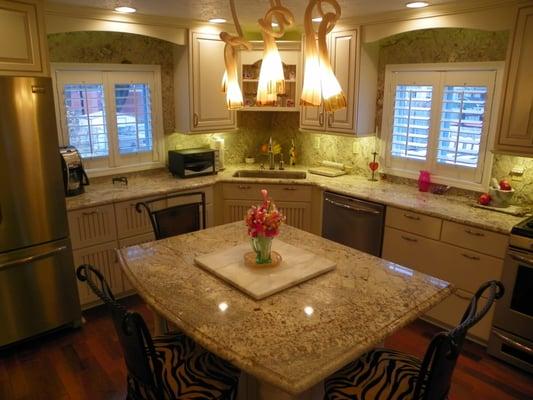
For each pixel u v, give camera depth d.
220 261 2.21
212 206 4.08
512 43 2.76
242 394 1.87
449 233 3.02
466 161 3.45
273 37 1.80
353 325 1.67
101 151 3.89
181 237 2.64
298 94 4.30
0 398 2.46
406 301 1.85
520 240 2.60
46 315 2.98
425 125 3.69
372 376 1.78
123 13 3.42
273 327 1.65
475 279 2.92
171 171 4.20
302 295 1.90
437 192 3.59
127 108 3.98
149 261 2.27
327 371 1.41
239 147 4.86
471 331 2.98
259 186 4.09
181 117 4.22
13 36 2.61
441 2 3.00
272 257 2.22
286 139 4.91
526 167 3.12
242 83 4.43
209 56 4.07
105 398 2.46
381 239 3.50
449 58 3.43
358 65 3.75
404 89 3.79
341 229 3.80
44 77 2.71
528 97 2.74
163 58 4.12
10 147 2.61
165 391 1.71
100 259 3.37
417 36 3.60
